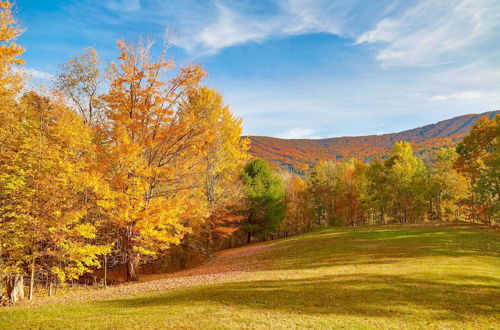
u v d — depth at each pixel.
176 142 19.31
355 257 20.25
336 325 8.96
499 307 10.47
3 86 13.85
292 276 15.66
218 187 29.06
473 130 35.31
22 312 10.83
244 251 30.58
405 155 47.47
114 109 19.47
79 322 9.23
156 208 17.33
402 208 54.56
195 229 27.75
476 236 24.86
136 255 20.52
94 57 23.92
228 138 28.78
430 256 18.98
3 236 13.87
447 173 41.00
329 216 62.84
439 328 8.93
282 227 61.22
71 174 15.12
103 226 18.12
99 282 21.73
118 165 17.34
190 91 19.52
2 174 13.23
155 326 8.69
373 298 11.45
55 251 14.98
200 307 10.65
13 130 14.22
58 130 16.16
